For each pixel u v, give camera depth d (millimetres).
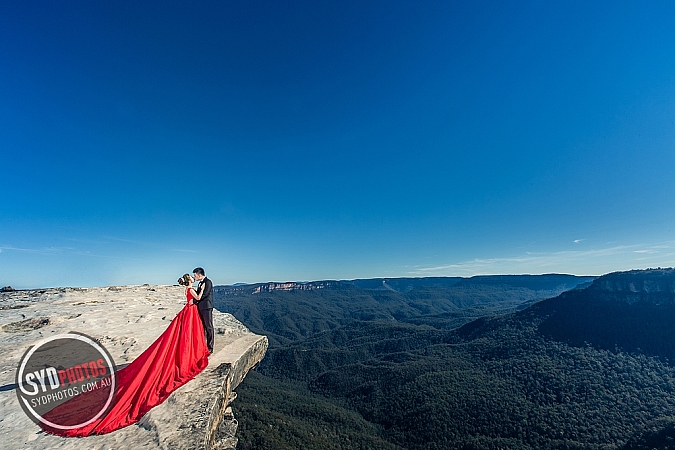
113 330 11812
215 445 7137
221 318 15516
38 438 5410
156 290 23656
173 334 8039
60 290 21188
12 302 16438
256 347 11555
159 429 5770
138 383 6867
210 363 8969
